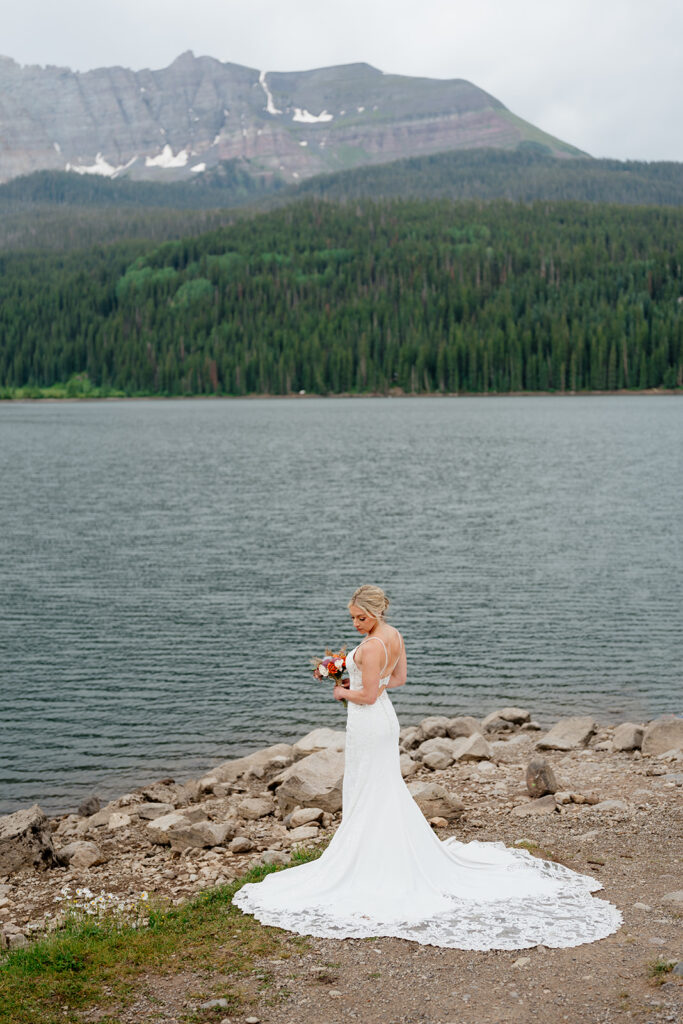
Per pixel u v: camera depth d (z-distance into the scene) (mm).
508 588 30562
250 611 28000
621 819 9664
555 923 6723
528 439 102938
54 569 34656
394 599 29094
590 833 9172
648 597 28984
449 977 5996
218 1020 5586
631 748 13414
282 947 6488
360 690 7324
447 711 18781
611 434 108688
